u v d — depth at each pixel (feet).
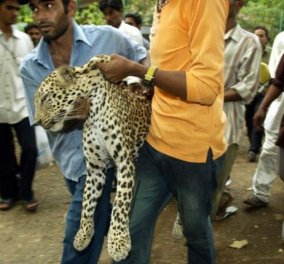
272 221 13.69
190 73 6.61
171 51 7.04
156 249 12.50
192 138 7.41
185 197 7.78
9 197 15.30
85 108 7.01
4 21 14.39
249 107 18.54
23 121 14.48
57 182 17.28
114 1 18.39
